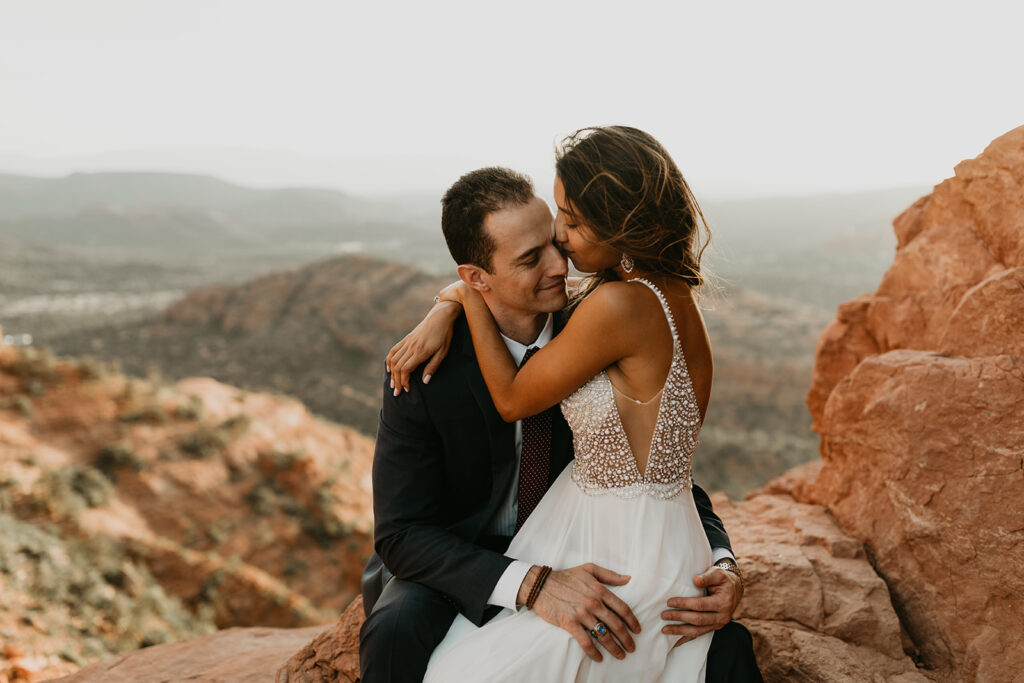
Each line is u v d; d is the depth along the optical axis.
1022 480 2.45
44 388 20.31
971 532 2.54
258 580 15.64
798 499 3.67
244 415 22.95
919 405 2.73
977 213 3.12
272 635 3.62
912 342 3.38
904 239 3.71
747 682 2.02
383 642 2.04
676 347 1.97
